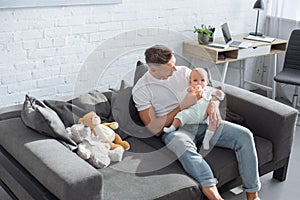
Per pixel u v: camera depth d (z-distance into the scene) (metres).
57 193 1.69
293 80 3.39
